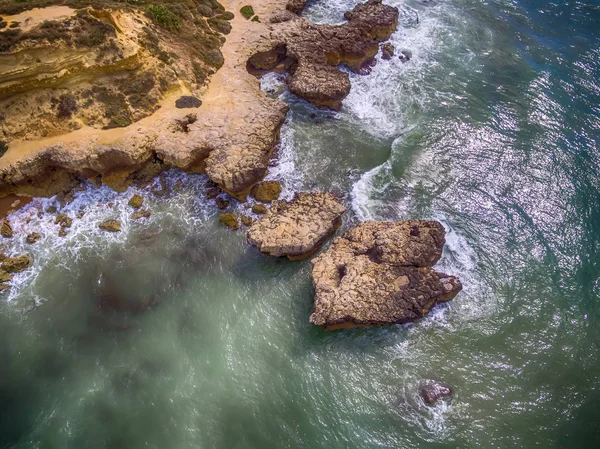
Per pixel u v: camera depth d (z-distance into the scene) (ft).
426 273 96.07
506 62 153.17
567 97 140.56
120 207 115.24
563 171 120.47
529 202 114.32
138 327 94.53
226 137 119.96
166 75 128.36
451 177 120.37
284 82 146.10
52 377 87.81
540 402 83.35
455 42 160.76
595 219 110.42
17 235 110.32
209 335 92.79
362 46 147.23
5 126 112.37
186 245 108.17
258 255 106.01
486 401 83.46
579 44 159.84
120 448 78.43
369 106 139.44
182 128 123.03
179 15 143.23
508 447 78.18
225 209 114.42
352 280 94.68
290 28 156.87
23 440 80.23
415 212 112.88
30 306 98.68
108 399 84.43
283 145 127.75
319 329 93.04
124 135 116.26
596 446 78.43
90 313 97.19
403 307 91.09
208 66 139.95
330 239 107.76
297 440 78.89
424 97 141.59
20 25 108.88
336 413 82.02
